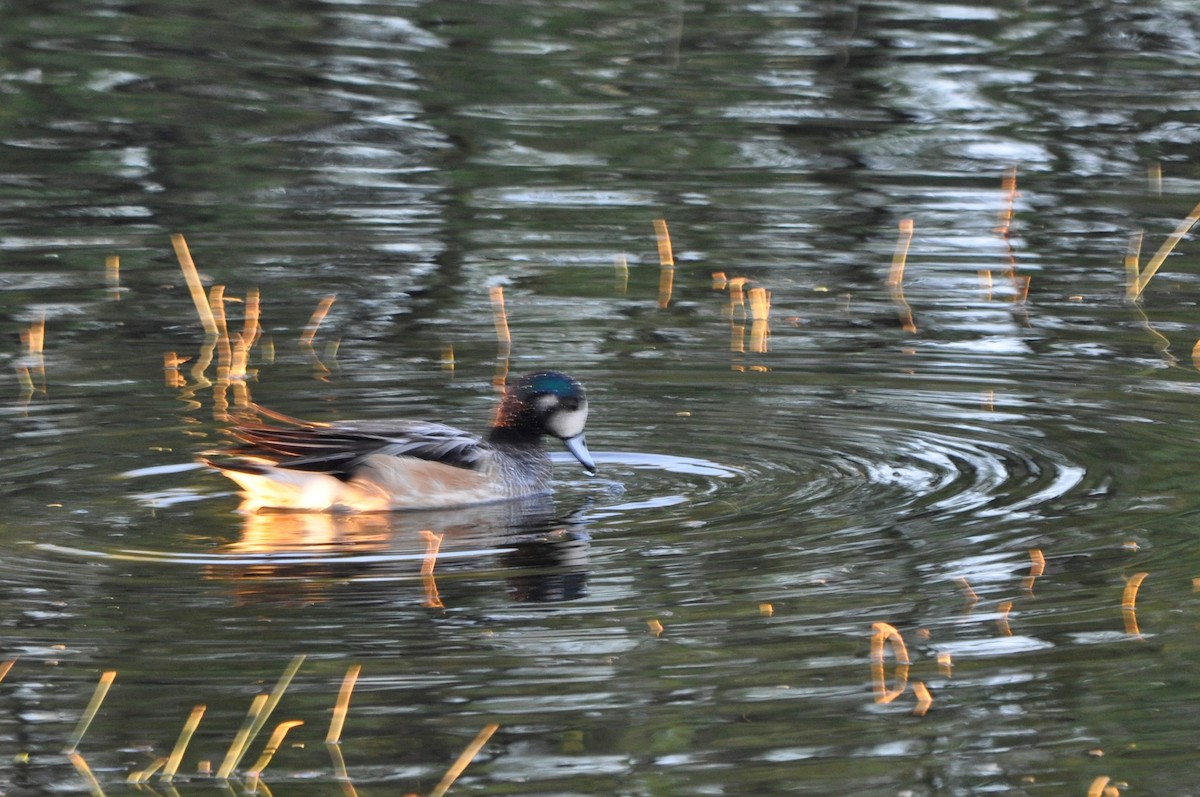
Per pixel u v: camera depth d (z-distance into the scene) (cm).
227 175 2084
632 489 1276
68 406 1417
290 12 2762
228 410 1423
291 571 1098
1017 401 1455
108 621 1012
